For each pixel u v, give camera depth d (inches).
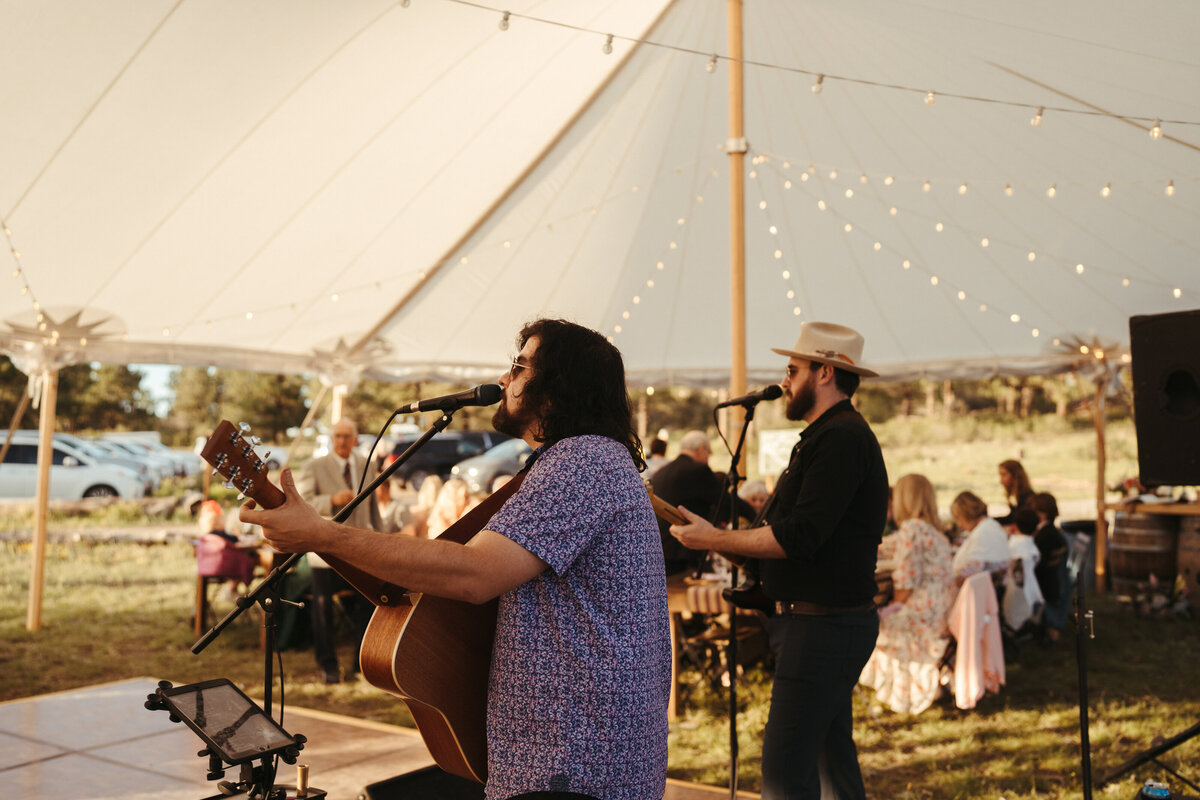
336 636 282.5
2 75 169.2
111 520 584.1
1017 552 267.0
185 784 143.3
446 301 329.4
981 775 168.4
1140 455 126.4
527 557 62.4
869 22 209.2
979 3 183.2
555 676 63.7
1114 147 233.3
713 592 202.8
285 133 215.2
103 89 180.9
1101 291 325.7
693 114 273.1
